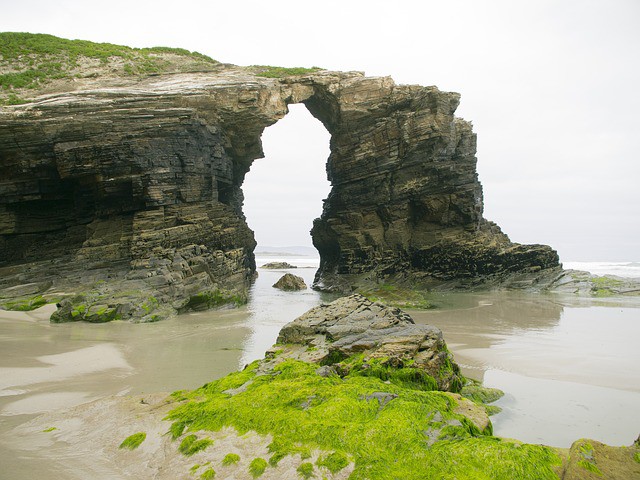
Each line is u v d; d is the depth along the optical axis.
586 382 13.72
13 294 27.61
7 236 31.77
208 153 35.34
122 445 8.38
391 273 43.03
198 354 16.67
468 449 6.93
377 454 7.04
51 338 19.34
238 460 7.38
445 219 42.34
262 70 46.56
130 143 30.11
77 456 8.12
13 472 7.50
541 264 41.03
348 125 44.12
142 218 30.83
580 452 6.95
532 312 28.05
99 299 25.19
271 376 11.04
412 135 41.84
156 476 7.34
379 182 44.22
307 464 7.00
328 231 47.91
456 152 43.31
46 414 10.21
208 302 29.31
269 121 39.00
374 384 9.96
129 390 12.15
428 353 12.53
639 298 34.19
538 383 13.63
